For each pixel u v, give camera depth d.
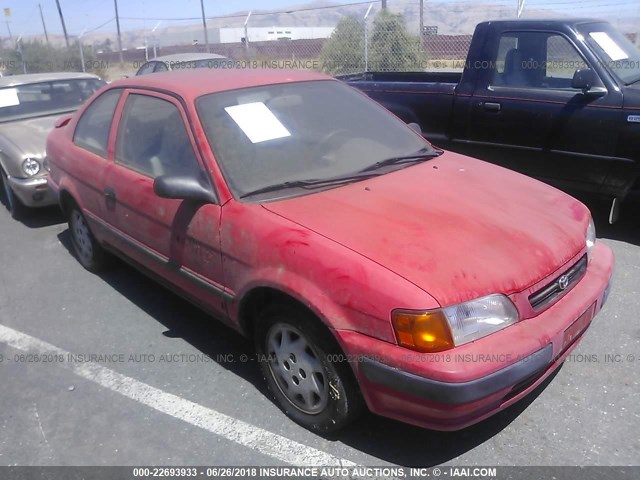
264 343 3.03
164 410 3.17
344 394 2.66
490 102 5.46
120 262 5.05
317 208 2.91
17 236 6.05
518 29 5.34
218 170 3.13
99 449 2.91
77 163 4.43
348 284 2.47
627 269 4.49
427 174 3.39
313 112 3.66
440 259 2.50
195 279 3.31
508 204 3.04
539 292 2.58
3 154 6.12
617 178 4.89
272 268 2.75
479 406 2.35
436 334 2.31
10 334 4.05
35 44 26.80
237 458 2.81
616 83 4.80
